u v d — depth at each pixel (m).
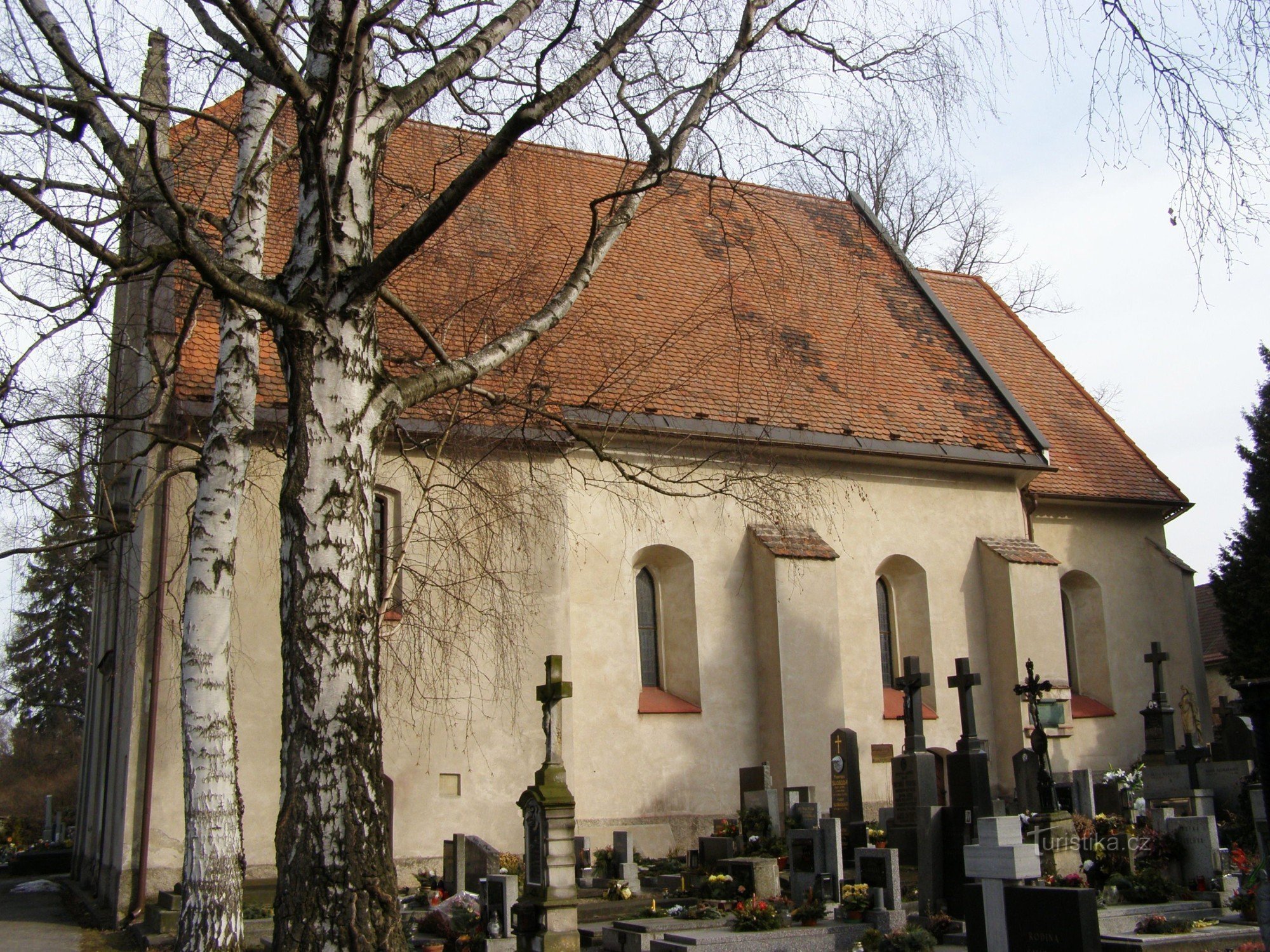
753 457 16.08
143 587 16.16
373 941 6.61
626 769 18.75
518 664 16.72
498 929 12.66
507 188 14.26
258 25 7.52
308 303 7.48
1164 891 12.93
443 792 17.00
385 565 16.25
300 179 7.99
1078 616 25.12
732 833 17.33
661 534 19.89
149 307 11.52
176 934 12.94
